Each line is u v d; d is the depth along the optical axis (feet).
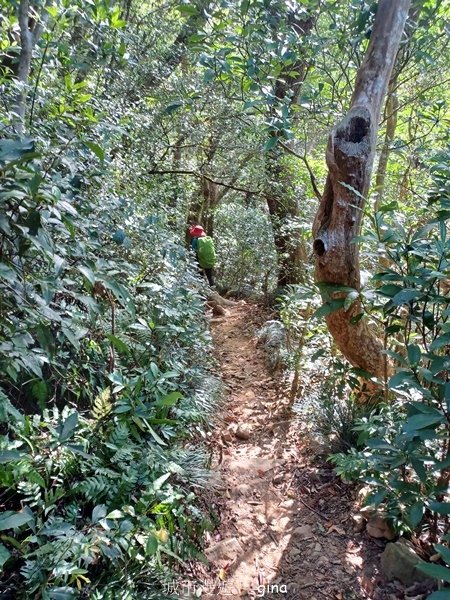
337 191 7.45
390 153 13.04
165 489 6.63
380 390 9.25
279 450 10.45
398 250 5.90
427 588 6.30
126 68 13.75
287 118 8.45
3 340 4.14
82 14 8.04
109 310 8.70
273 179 17.30
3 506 5.88
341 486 8.92
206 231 26.66
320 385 11.48
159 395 7.26
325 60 10.46
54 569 4.85
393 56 7.38
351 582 6.76
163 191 15.42
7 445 5.59
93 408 7.38
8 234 3.64
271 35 8.71
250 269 25.23
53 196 3.76
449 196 6.03
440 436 4.54
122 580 5.62
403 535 7.14
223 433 11.09
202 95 13.17
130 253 8.85
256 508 8.59
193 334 10.32
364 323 8.47
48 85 8.88
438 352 6.22
